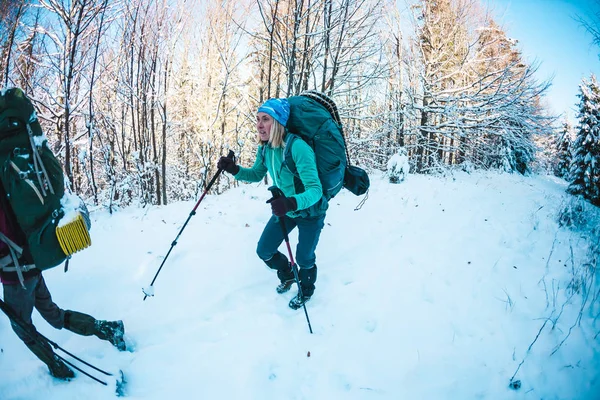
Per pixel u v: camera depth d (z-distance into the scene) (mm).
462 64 14680
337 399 2377
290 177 2918
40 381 2211
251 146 14211
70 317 2469
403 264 4164
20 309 2123
